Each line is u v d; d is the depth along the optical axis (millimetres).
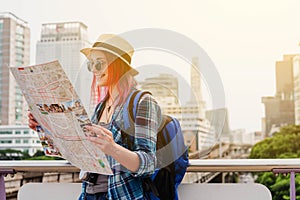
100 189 1585
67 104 1293
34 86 1335
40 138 1592
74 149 1434
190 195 1934
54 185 2051
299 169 1860
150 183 1598
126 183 1546
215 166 1867
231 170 1950
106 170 1391
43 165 1973
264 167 1871
